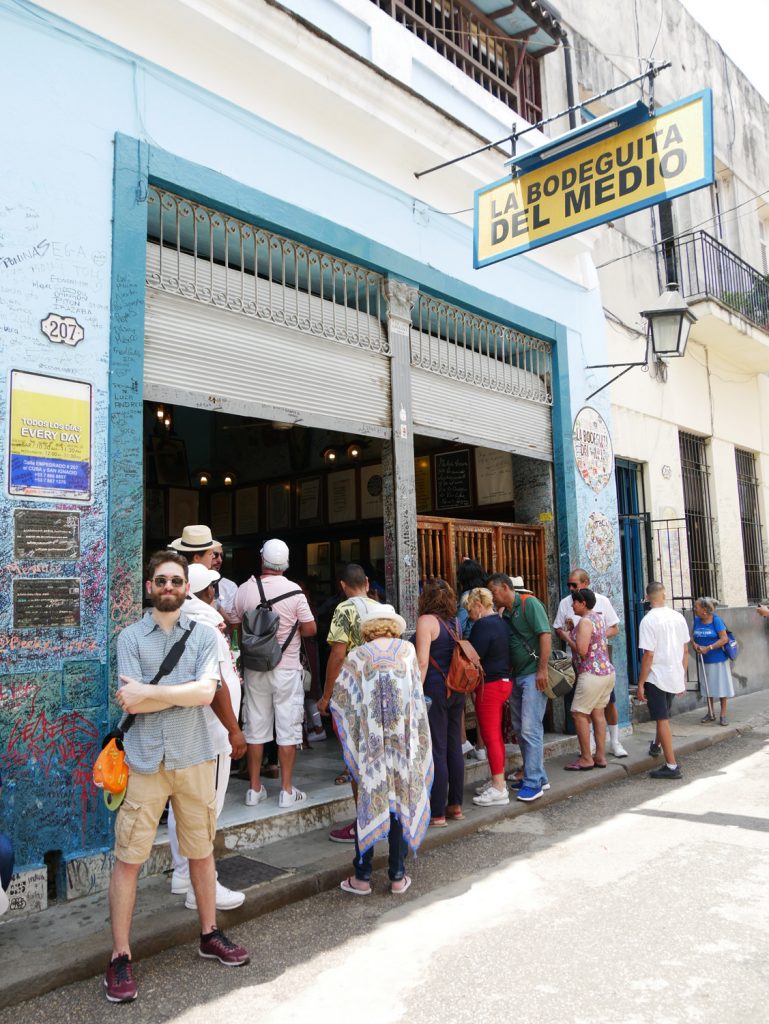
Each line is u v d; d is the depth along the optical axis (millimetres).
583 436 9383
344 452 10570
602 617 7426
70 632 4414
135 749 3469
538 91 9977
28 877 4066
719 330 12359
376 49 6918
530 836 5570
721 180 14898
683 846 5199
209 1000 3352
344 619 5523
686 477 12594
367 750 4434
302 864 4770
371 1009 3240
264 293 5938
